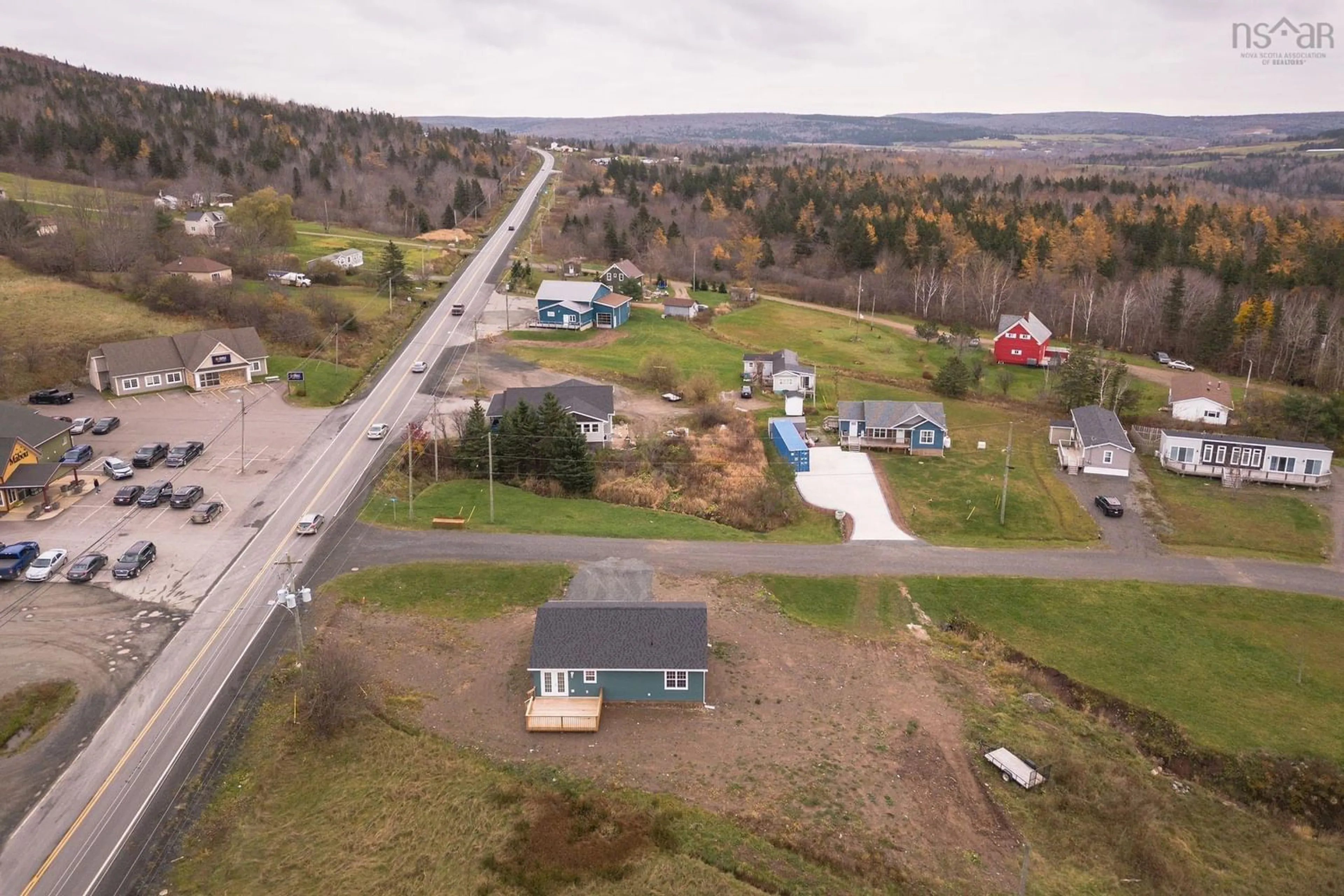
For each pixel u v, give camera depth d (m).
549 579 53.47
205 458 68.50
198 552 54.28
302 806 35.81
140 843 33.59
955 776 39.12
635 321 121.00
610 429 76.12
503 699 42.78
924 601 53.66
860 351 114.19
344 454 70.31
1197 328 119.31
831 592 53.94
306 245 143.88
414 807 35.78
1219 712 44.72
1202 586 56.09
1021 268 145.12
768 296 147.38
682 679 42.56
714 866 33.53
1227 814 38.91
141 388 81.81
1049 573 57.22
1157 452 81.00
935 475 74.56
